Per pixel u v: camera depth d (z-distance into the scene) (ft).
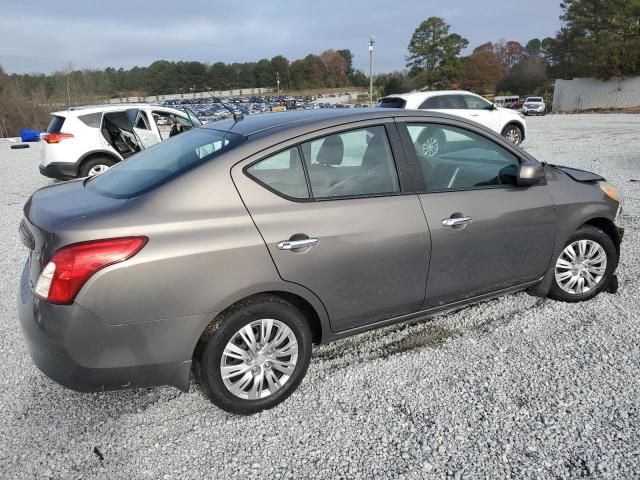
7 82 123.95
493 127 42.19
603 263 12.50
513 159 11.13
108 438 8.39
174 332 7.75
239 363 8.52
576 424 8.26
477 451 7.77
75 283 7.18
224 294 7.91
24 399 9.48
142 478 7.50
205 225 7.85
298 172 8.78
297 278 8.49
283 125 9.21
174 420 8.80
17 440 8.37
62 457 7.97
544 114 118.62
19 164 44.91
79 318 7.25
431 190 9.96
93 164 29.37
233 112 11.48
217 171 8.23
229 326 8.18
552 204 11.30
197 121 32.96
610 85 132.57
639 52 122.01
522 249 11.09
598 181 12.51
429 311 10.51
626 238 17.28
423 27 205.57
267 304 8.44
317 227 8.61
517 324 11.72
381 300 9.59
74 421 8.83
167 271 7.52
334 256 8.77
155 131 30.22
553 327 11.50
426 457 7.70
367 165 9.44
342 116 9.53
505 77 212.64
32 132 76.07
